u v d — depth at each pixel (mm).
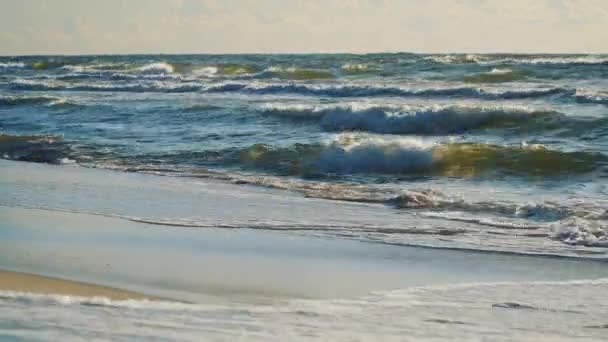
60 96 64875
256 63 102125
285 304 11758
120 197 24016
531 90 50062
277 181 27141
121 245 17266
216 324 9242
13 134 43375
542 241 17516
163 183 26984
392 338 9117
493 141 35750
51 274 14469
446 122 39688
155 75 86500
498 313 10906
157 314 9547
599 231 17906
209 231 18891
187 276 14305
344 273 14617
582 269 15008
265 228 19234
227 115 46219
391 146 30219
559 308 11305
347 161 29828
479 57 102625
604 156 28156
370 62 95812
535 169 27906
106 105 53406
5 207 22375
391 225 19453
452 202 22188
